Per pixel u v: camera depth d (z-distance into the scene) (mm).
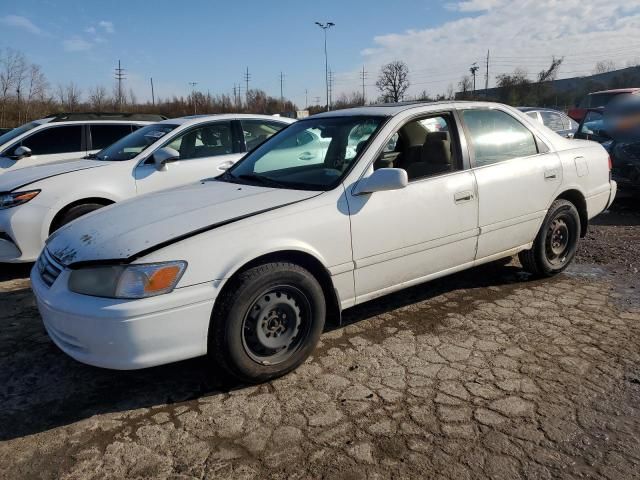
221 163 6352
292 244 3154
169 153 5758
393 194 3625
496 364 3338
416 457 2486
